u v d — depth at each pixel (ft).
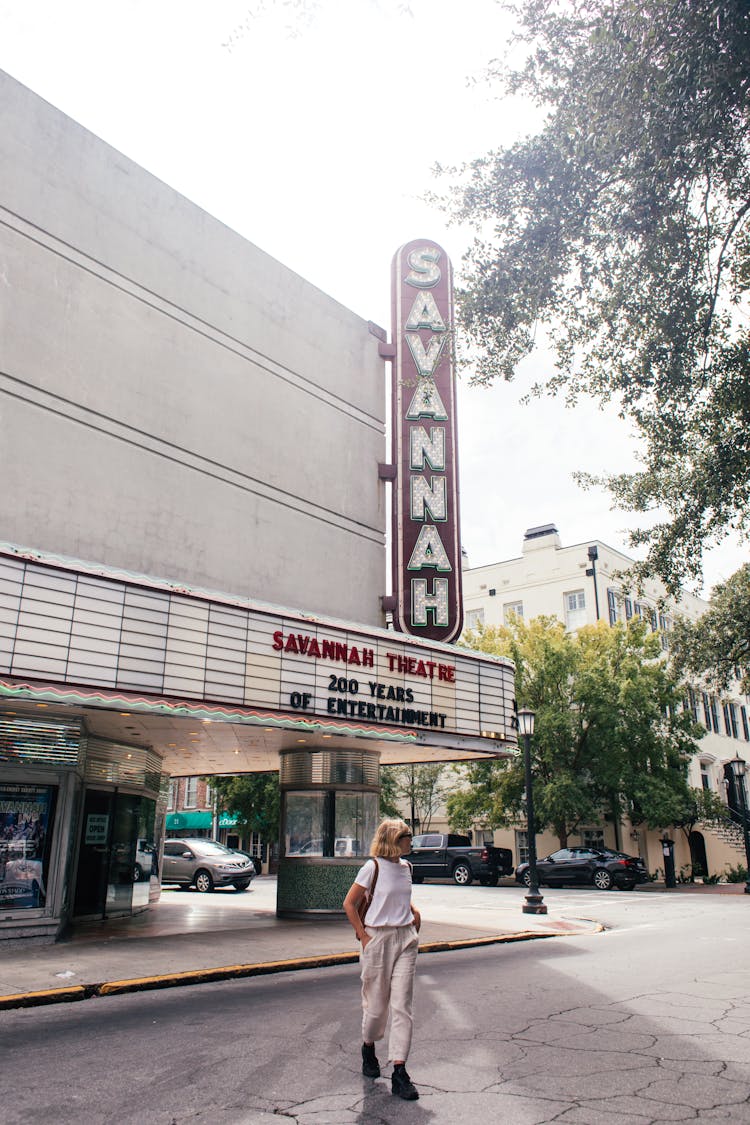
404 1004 16.52
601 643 104.17
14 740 37.42
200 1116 14.80
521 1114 14.82
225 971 31.14
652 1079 16.94
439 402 55.47
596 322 32.78
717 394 33.42
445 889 87.61
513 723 54.44
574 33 28.07
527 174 29.78
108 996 27.37
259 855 141.79
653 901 70.08
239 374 47.09
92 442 38.63
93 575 33.53
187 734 47.26
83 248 40.09
